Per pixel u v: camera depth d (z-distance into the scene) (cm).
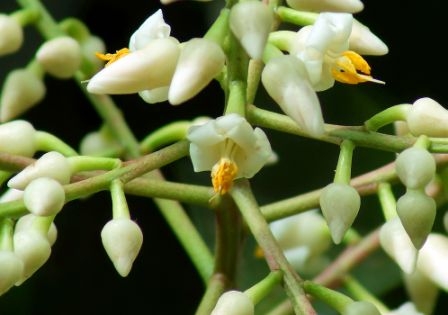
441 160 38
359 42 37
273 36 36
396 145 36
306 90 34
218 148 35
